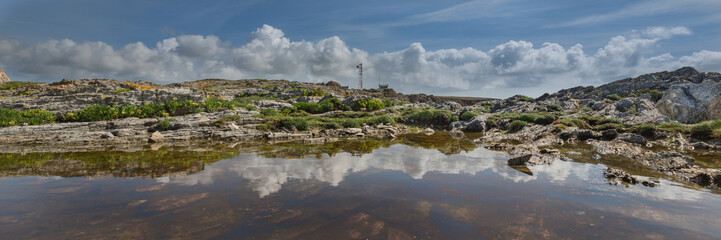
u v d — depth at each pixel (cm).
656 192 658
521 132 2162
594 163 1011
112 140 1669
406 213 510
